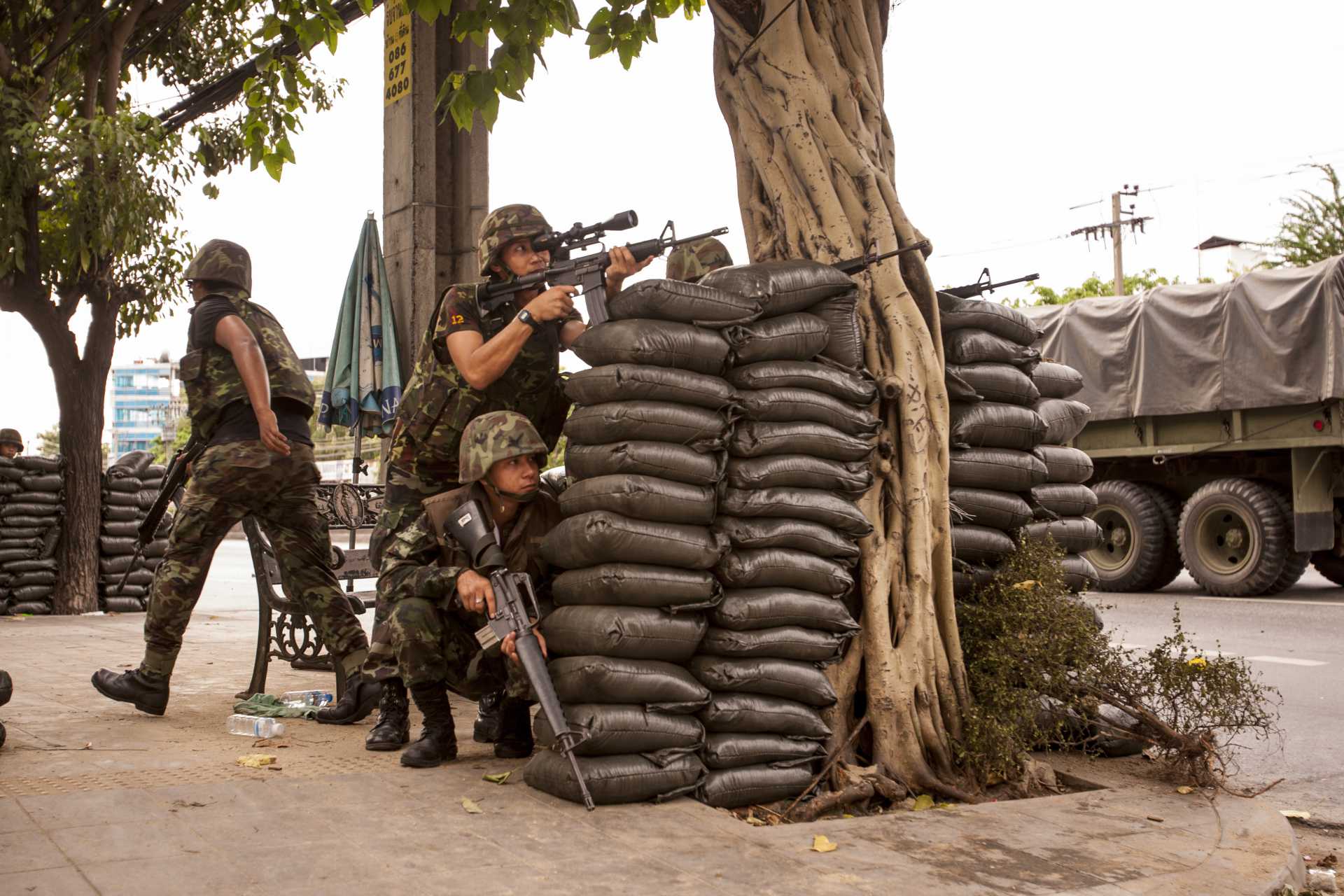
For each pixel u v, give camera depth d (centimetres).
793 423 398
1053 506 529
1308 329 1095
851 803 387
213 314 482
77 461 1072
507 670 389
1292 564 1174
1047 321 1338
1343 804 466
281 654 567
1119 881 301
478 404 422
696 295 376
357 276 704
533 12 454
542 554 384
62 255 1059
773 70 464
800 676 391
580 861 298
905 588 425
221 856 288
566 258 405
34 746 415
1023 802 383
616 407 364
